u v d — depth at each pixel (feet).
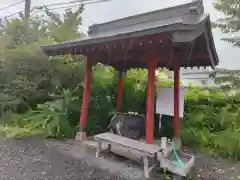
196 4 10.82
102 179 9.99
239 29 18.43
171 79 23.75
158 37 10.04
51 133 16.29
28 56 20.39
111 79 21.85
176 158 11.60
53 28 25.45
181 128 17.11
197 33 9.20
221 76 18.19
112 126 16.92
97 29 16.03
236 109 17.79
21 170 10.59
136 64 18.60
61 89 21.48
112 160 12.42
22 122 18.07
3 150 13.43
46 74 21.50
